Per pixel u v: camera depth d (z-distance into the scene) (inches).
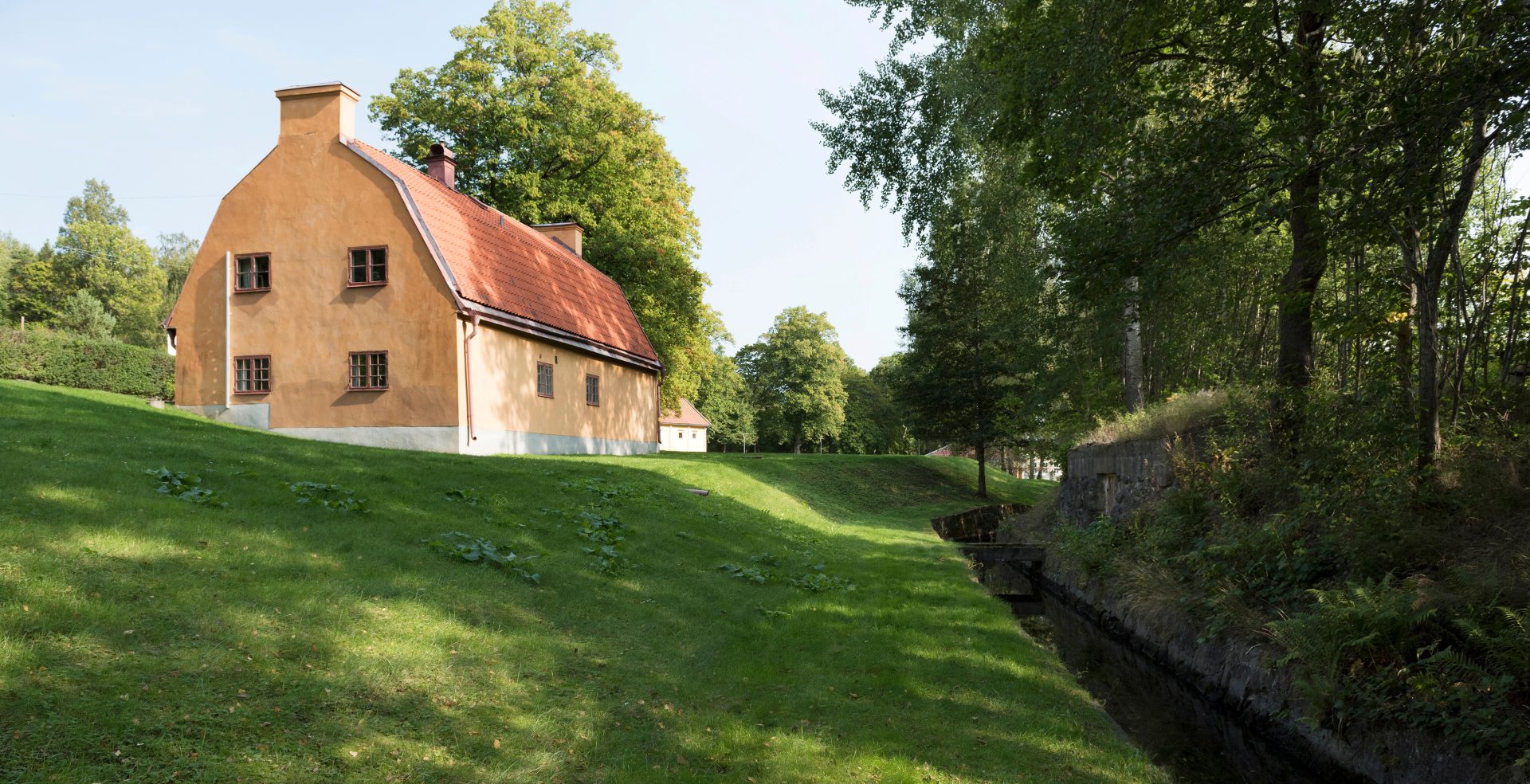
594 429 961.5
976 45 599.8
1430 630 224.5
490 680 191.5
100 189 2930.6
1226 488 396.2
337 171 733.3
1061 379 847.1
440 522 324.2
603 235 1229.1
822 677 239.9
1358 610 232.2
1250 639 285.6
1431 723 198.1
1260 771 230.5
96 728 130.0
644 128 1314.0
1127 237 352.5
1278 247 599.8
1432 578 246.5
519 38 1212.5
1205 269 391.2
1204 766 231.1
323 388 725.3
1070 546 509.0
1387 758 207.9
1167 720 272.2
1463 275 319.9
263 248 746.2
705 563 382.3
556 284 941.2
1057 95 369.7
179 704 144.0
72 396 542.0
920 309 1246.3
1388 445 295.7
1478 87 254.2
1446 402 329.1
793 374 2561.5
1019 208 702.5
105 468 292.0
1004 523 859.4
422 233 710.5
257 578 214.1
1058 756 198.7
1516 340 314.8
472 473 454.3
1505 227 326.3
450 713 169.2
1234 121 332.2
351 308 724.0
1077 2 377.7
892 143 627.5
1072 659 351.3
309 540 258.4
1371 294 346.3
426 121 1176.2
